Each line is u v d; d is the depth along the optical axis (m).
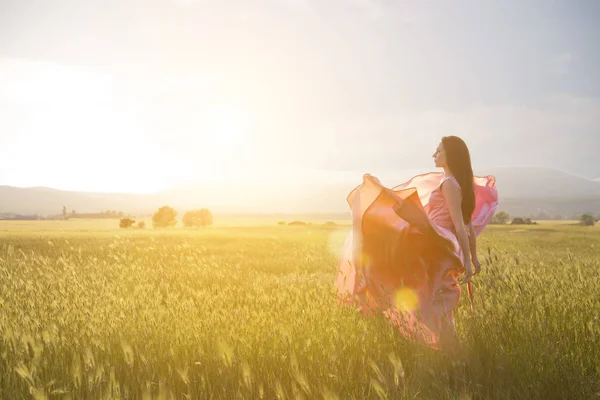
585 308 4.10
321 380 3.23
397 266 4.48
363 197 4.59
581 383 3.23
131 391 3.12
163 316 4.50
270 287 7.11
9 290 5.45
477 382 3.26
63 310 4.69
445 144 4.61
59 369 3.39
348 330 4.00
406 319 4.11
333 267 12.59
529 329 3.81
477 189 5.29
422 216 4.28
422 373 3.30
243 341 3.75
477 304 4.35
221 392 3.17
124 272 7.44
